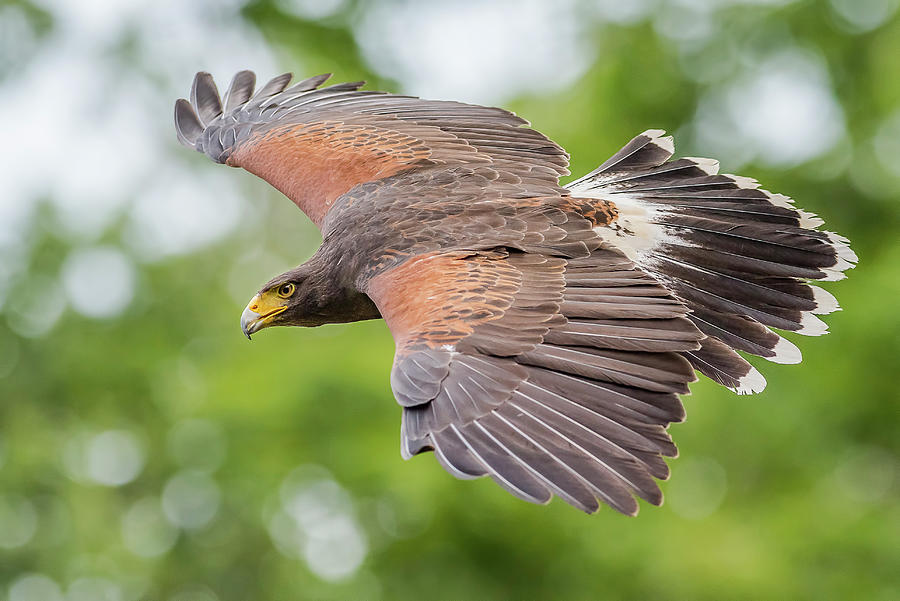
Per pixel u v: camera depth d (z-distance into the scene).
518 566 15.23
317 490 16.11
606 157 17.67
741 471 16.23
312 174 8.68
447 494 14.72
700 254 7.73
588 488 5.83
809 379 16.27
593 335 6.49
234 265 22.98
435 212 7.67
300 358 15.98
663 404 6.19
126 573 19.80
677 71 19.05
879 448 16.72
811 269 7.63
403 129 8.88
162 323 22.14
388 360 15.64
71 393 21.69
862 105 19.02
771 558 14.98
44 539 20.42
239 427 15.77
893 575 15.37
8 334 21.95
